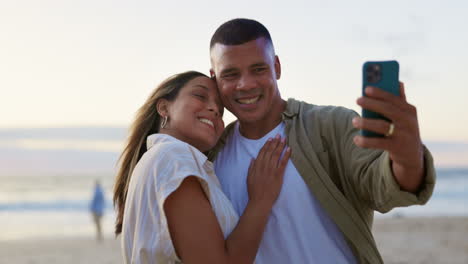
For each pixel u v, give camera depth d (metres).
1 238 19.02
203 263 2.08
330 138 2.44
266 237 2.46
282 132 2.63
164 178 2.13
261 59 2.48
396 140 1.67
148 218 2.17
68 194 38.00
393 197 1.91
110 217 25.56
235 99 2.54
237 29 2.50
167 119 2.63
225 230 2.26
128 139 2.73
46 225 23.48
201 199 2.17
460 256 12.09
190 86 2.59
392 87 1.75
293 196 2.44
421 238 15.34
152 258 2.12
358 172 2.19
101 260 13.05
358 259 2.43
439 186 42.16
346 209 2.37
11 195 38.16
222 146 2.78
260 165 2.47
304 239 2.42
